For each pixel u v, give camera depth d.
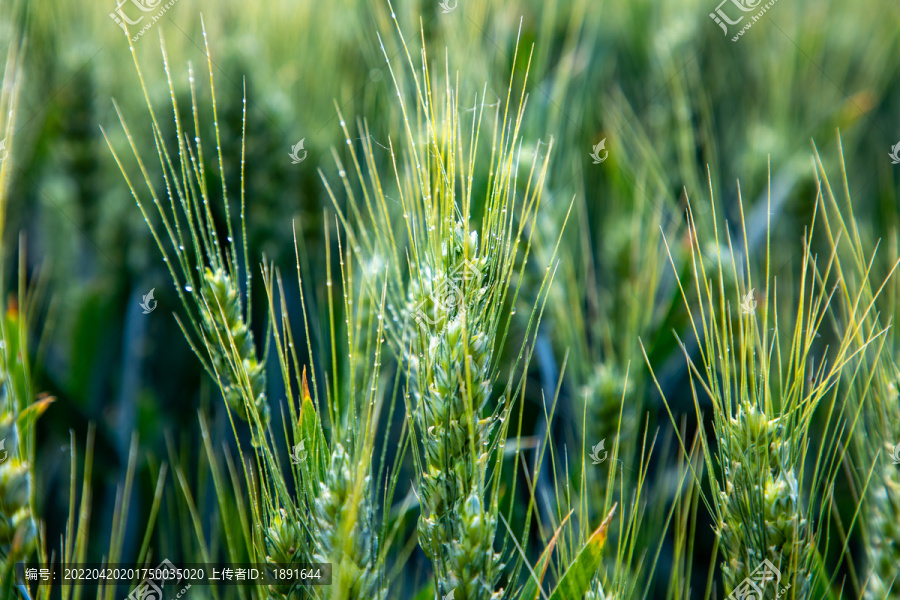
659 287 0.89
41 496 0.81
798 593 0.70
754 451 0.69
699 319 0.83
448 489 0.68
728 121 1.27
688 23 1.15
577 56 1.11
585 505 0.72
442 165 0.68
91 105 0.88
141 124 0.89
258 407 0.70
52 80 0.90
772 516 0.69
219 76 0.83
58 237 0.94
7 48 0.85
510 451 0.77
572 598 0.70
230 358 0.70
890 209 1.02
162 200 0.85
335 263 0.83
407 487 0.80
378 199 0.73
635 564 0.76
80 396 0.85
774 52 1.25
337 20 1.03
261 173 0.83
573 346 0.81
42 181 0.91
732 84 1.33
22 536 0.69
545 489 0.78
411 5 0.85
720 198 0.94
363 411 0.68
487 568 0.68
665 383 0.84
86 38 0.97
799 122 1.24
